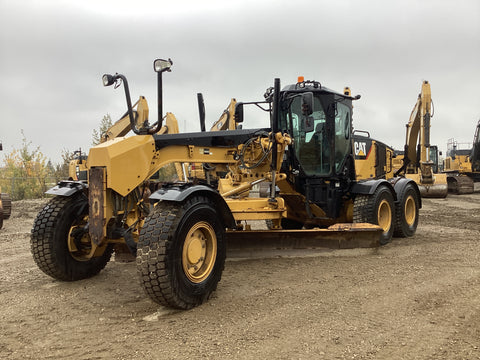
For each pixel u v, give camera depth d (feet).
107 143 14.55
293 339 10.75
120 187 14.07
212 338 10.87
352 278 16.62
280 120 23.39
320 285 15.70
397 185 27.20
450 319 12.05
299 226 27.71
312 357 9.71
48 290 15.67
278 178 20.44
